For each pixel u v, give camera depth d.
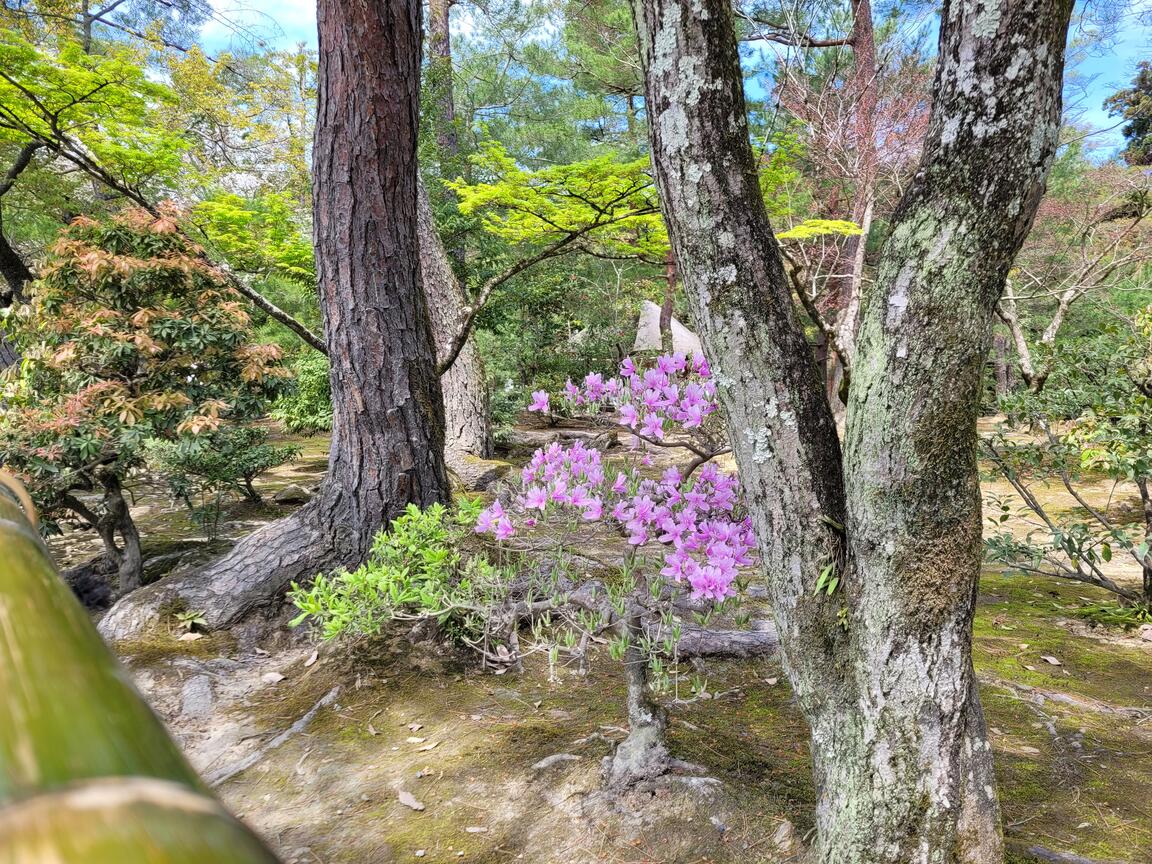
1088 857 2.14
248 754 3.00
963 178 1.42
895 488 1.53
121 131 5.29
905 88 7.33
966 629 1.59
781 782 2.56
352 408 3.94
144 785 0.19
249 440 6.22
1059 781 2.59
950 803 1.59
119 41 12.52
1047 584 4.91
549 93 15.88
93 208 10.23
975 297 1.46
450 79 11.70
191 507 5.99
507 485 3.64
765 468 1.73
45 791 0.17
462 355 8.97
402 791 2.69
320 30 3.69
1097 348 4.23
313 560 4.03
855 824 1.66
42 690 0.22
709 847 2.28
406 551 3.09
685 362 2.88
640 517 2.64
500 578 2.93
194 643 3.80
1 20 9.44
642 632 2.78
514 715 3.19
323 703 3.32
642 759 2.61
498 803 2.59
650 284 16.11
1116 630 4.01
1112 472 3.90
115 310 4.52
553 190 4.75
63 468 4.31
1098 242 9.73
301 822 2.57
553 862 2.29
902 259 1.50
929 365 1.47
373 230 3.82
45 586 0.30
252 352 4.74
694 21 1.59
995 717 3.07
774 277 1.69
